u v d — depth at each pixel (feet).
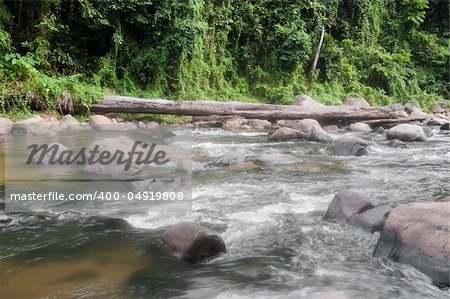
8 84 32.12
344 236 10.13
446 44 70.59
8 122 28.07
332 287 7.68
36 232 10.43
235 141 27.99
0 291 7.38
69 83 33.99
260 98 50.72
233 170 17.81
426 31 74.59
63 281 7.80
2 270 8.25
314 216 11.72
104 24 40.68
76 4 41.04
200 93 44.70
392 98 57.72
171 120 37.27
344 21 63.93
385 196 13.87
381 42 69.46
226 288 7.64
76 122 31.30
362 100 52.29
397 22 69.15
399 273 8.14
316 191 14.53
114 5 39.45
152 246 9.49
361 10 64.49
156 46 43.52
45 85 32.42
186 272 8.28
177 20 42.09
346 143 22.72
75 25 42.45
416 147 26.04
